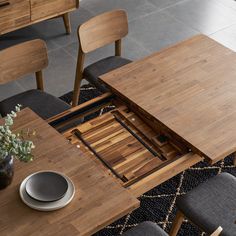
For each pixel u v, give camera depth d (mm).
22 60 3037
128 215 3053
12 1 3938
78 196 2242
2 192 2242
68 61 4215
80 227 2121
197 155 2586
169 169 2510
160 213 3082
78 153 2445
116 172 2541
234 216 2494
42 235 2086
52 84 3977
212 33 4648
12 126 2564
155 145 2697
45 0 4121
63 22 4633
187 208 2520
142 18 4773
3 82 3014
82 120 3033
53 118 2805
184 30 4660
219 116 2715
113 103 2984
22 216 2154
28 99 3111
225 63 3084
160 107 2760
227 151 2531
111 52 4320
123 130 2777
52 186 2260
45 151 2441
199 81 2939
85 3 4930
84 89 3926
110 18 3338
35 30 4523
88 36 3273
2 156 2137
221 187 2625
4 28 4039
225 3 5047
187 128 2637
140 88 2881
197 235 2969
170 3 4996
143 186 2438
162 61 3086
